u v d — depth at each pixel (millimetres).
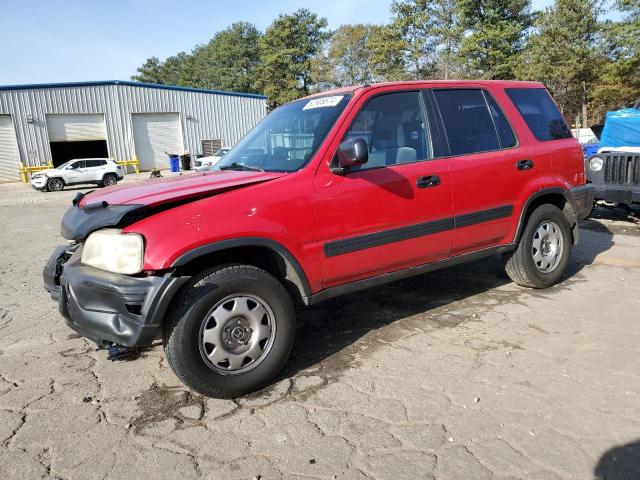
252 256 3541
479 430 2822
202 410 3174
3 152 30922
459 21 47906
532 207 4918
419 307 4793
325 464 2602
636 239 7094
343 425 2936
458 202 4230
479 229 4426
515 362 3590
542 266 5000
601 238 7246
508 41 44156
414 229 3977
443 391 3252
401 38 53594
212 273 3145
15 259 7859
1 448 2840
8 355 4102
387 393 3264
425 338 4078
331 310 4816
